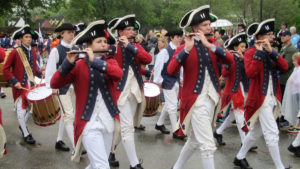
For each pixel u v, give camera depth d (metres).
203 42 3.72
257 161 5.21
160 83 6.23
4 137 4.50
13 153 5.47
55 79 3.32
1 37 22.70
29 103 5.29
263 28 4.47
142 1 46.81
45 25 52.09
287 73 7.31
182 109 3.95
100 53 3.43
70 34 5.13
